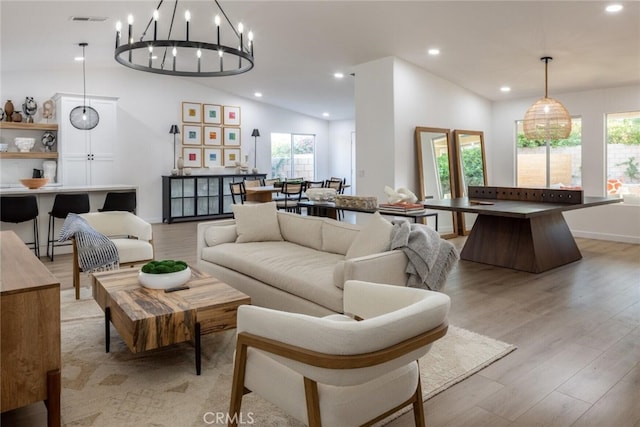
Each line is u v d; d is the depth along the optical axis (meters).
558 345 3.01
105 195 6.26
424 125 7.08
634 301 3.99
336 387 1.60
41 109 7.86
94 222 4.44
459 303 3.94
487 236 5.61
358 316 2.13
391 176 6.68
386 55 6.52
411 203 5.34
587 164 7.46
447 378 2.52
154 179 9.20
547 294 4.21
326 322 1.49
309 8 5.11
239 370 1.82
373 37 5.81
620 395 2.36
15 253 2.49
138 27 5.73
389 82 6.61
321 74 7.83
